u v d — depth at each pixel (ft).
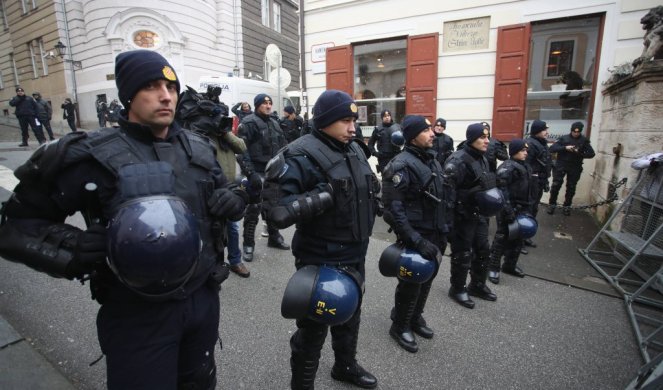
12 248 3.55
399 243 7.97
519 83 20.36
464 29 21.36
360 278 5.88
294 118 26.14
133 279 3.35
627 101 15.19
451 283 10.49
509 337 8.74
